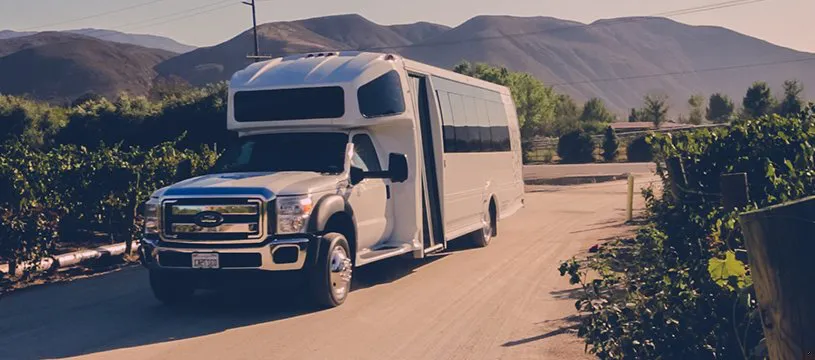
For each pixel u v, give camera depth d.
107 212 15.31
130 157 16.05
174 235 9.84
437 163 13.70
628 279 6.97
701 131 10.32
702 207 8.43
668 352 5.68
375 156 11.88
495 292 11.22
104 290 11.95
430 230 13.27
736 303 5.28
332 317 9.70
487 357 7.79
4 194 12.60
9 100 54.97
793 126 9.22
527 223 21.53
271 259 9.60
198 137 42.62
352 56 12.05
